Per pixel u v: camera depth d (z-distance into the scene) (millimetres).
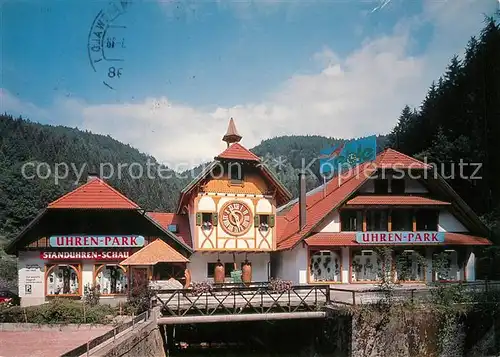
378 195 29469
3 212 42875
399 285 25500
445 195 29844
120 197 26750
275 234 29969
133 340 14859
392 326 19000
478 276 33625
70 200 26297
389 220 29438
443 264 29234
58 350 15984
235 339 24891
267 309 20516
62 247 26109
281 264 32156
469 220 30094
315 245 27469
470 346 19734
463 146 38156
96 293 24438
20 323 20078
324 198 32906
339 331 19328
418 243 28609
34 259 26391
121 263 24266
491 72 37844
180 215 32656
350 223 29438
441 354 19391
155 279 26734
